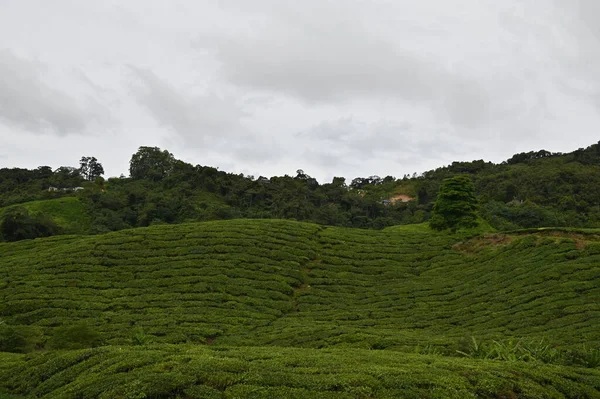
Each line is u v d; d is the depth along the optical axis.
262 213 97.69
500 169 142.38
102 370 17.91
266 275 47.34
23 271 46.47
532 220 83.69
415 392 15.77
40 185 126.62
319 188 133.88
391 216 113.12
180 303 40.38
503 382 17.22
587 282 39.06
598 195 100.44
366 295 45.75
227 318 37.81
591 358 22.77
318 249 55.72
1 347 28.84
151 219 90.38
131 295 41.94
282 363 18.17
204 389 15.39
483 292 42.78
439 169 168.00
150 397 15.12
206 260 48.97
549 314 34.88
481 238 57.94
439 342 28.81
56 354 22.05
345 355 20.78
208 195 107.56
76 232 81.81
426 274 50.75
